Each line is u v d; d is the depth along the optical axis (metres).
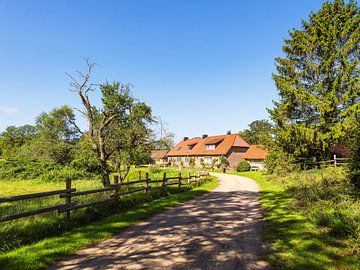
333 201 9.59
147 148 18.02
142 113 17.47
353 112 26.11
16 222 7.27
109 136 16.91
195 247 6.27
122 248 6.26
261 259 5.41
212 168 55.91
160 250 6.08
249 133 89.50
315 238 6.43
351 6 28.83
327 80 28.47
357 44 28.38
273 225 8.16
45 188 19.16
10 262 5.22
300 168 28.39
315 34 29.03
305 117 30.75
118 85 16.77
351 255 5.29
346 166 9.50
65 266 5.21
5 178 25.31
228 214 10.35
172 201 13.36
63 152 28.77
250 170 49.53
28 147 39.97
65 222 7.89
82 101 15.28
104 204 10.11
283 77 31.41
